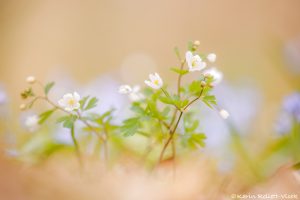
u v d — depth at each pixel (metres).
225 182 0.61
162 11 1.84
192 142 0.54
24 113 0.74
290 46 1.03
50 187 0.56
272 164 0.66
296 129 0.66
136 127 0.52
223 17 1.73
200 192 0.57
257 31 1.60
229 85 0.89
